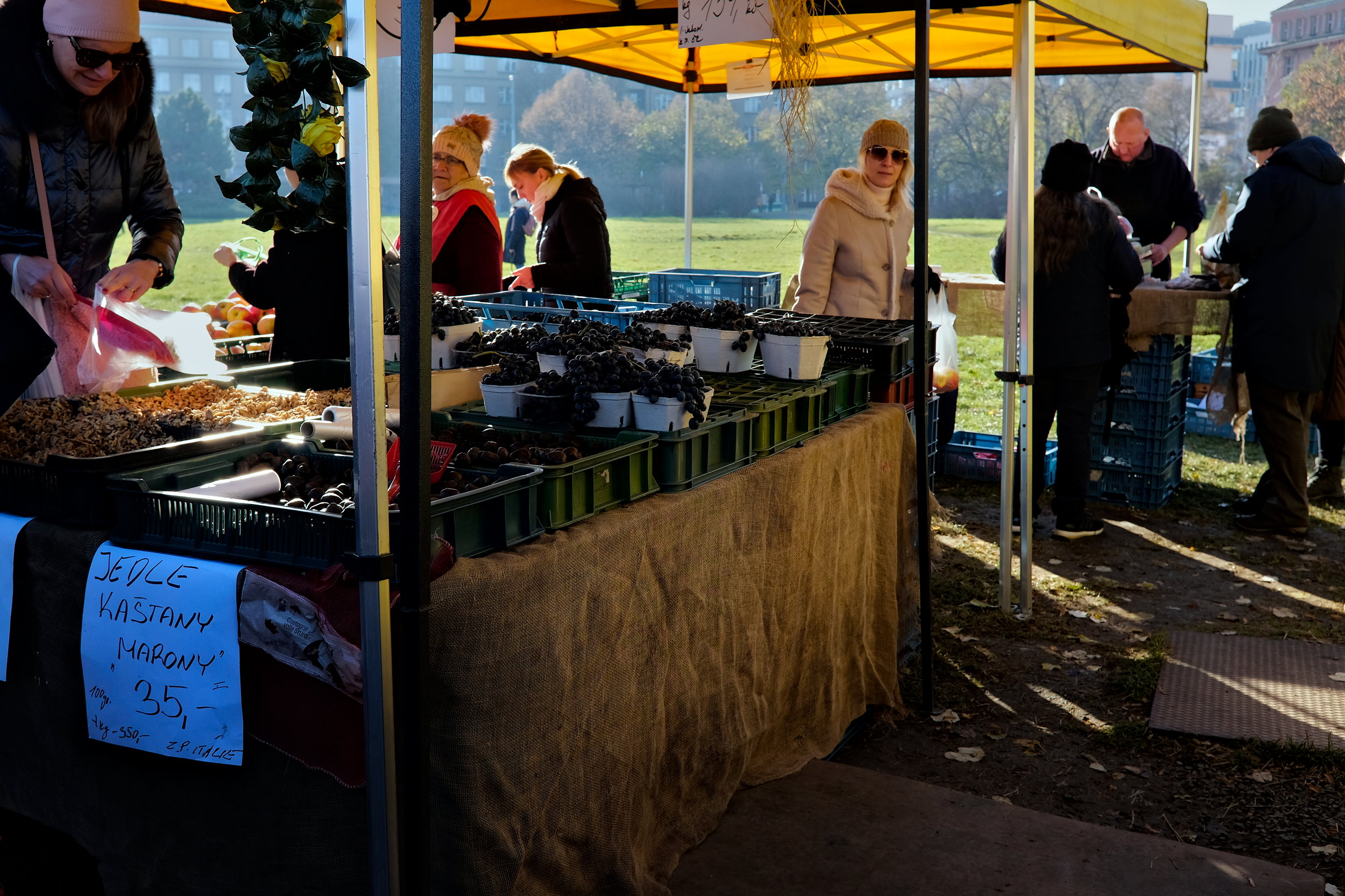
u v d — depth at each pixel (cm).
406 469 180
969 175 2678
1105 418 657
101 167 321
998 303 657
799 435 332
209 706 198
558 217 569
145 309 313
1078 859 287
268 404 281
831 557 342
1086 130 3672
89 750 217
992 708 399
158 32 4825
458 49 625
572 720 226
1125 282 561
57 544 213
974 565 555
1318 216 560
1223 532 611
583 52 674
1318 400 634
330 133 219
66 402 264
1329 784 342
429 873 193
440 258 520
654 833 270
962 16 550
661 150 3672
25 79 296
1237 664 431
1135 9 502
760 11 364
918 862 283
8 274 298
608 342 325
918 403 374
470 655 197
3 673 219
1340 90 3266
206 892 210
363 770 196
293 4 200
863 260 517
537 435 272
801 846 288
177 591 199
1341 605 502
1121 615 491
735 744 292
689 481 272
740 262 1455
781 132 333
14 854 256
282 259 343
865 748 367
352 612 188
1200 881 278
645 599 250
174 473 221
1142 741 371
